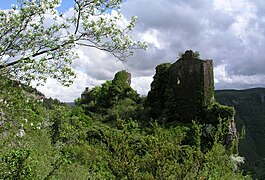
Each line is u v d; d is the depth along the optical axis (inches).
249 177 290.2
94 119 1780.3
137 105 1929.1
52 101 695.7
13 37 267.7
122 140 231.6
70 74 283.7
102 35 310.0
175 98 1831.9
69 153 623.2
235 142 275.6
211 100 1800.0
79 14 306.0
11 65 267.7
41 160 521.3
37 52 281.3
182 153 232.5
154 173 220.2
